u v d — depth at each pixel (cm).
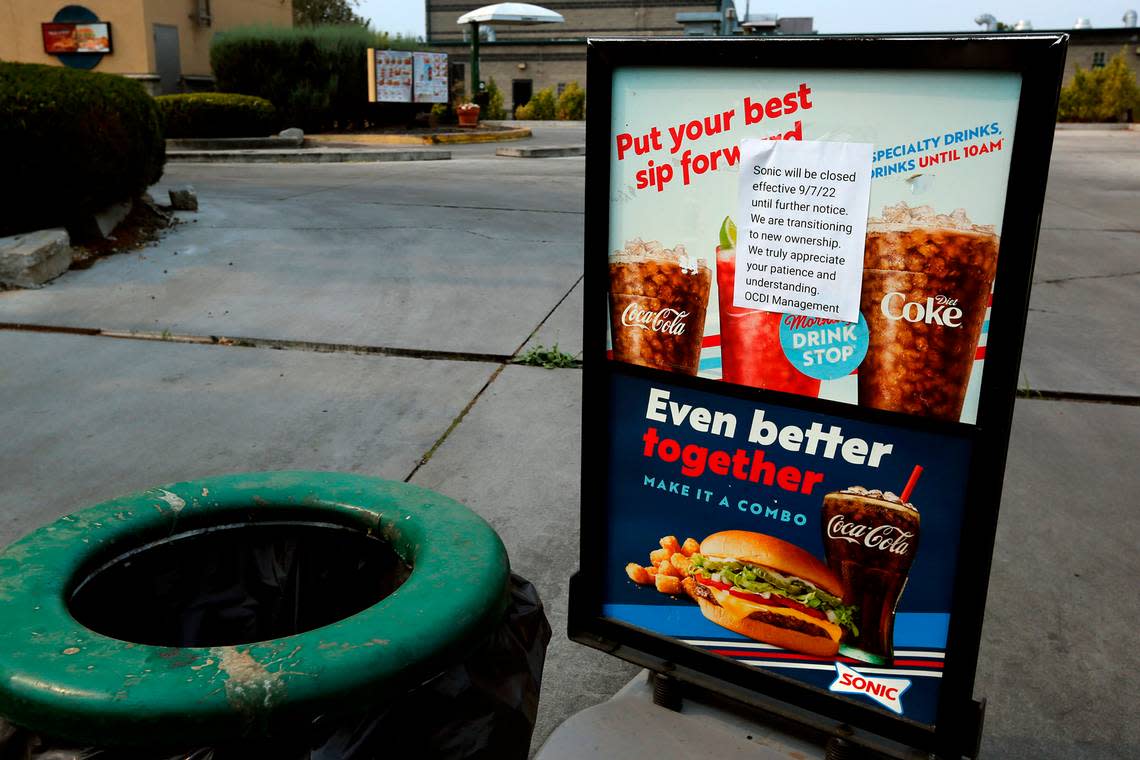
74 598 140
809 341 178
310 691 117
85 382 486
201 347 540
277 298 626
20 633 123
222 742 115
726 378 188
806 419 182
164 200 927
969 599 173
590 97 185
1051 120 145
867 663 188
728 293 184
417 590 135
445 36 5531
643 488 205
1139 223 961
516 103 4600
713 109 175
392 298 628
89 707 112
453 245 780
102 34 2294
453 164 1520
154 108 838
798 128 168
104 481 377
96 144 707
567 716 240
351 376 496
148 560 155
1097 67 3638
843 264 170
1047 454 400
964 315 162
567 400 464
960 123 154
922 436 171
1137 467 389
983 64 149
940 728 182
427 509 159
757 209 176
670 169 183
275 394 470
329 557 165
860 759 194
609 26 5059
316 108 2105
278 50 2072
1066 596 294
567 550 323
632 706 220
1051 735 230
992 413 162
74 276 669
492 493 366
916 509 175
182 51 2470
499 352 530
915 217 162
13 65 740
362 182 1205
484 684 139
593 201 191
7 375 494
